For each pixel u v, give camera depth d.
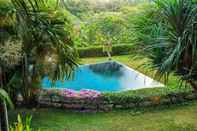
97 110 8.97
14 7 2.56
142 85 13.56
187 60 5.27
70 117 8.47
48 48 6.77
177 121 7.86
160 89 9.52
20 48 4.87
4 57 4.09
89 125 7.85
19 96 8.73
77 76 16.28
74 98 9.02
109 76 16.11
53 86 9.52
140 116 8.38
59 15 7.15
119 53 21.27
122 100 8.95
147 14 5.44
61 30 7.18
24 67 6.94
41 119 8.20
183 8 5.06
